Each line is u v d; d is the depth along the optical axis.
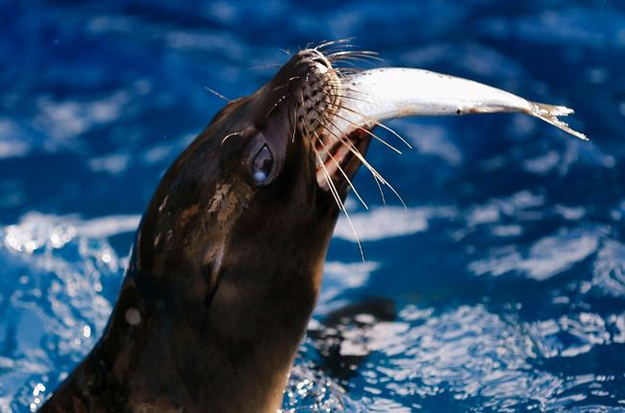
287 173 11.62
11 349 17.97
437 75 12.06
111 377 12.24
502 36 29.45
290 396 15.47
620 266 19.30
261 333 12.14
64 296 19.75
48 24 30.94
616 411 14.75
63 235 22.25
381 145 25.16
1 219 23.03
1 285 20.06
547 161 23.92
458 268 20.31
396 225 22.23
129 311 12.06
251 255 11.72
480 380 16.03
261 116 11.70
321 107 11.70
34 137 26.55
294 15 31.27
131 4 32.19
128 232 22.36
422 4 31.64
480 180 23.56
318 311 18.95
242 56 29.31
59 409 12.48
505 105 11.80
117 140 26.28
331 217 12.14
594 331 17.20
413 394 15.77
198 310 11.74
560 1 31.34
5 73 29.25
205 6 32.03
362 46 29.17
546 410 14.98
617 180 22.88
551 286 18.98
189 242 11.58
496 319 18.02
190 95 27.84
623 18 30.33
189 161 11.72
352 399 15.54
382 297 19.30
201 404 12.16
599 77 27.30
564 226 21.28
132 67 29.16
